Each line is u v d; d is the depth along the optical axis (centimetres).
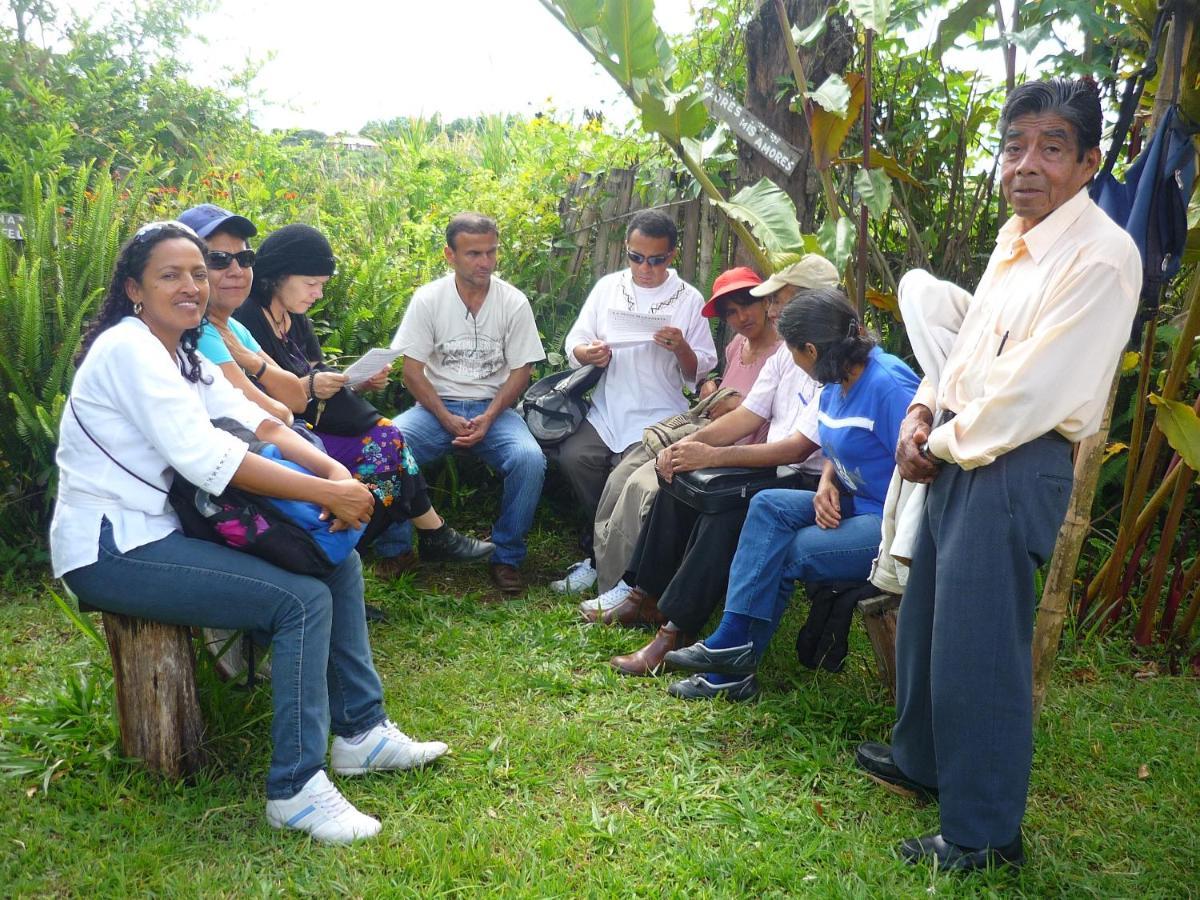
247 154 805
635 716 337
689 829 275
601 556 427
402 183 721
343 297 522
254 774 290
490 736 320
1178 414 348
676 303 470
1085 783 304
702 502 361
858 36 470
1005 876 255
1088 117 233
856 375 325
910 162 491
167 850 254
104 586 263
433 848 259
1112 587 402
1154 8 320
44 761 283
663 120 412
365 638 300
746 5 543
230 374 327
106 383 256
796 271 376
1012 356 235
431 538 435
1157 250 281
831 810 287
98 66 810
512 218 554
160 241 261
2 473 433
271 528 266
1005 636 244
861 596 337
